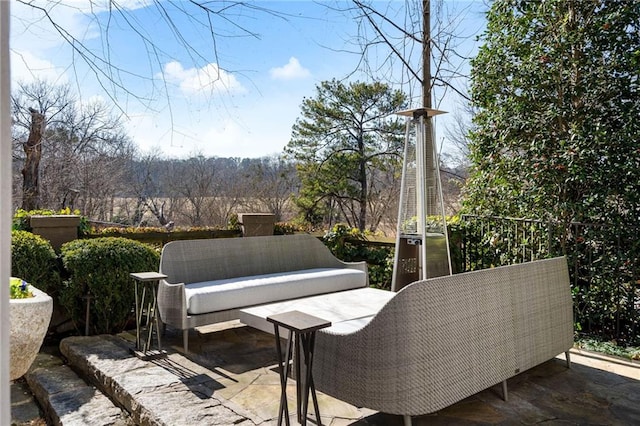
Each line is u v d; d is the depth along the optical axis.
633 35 4.09
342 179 13.10
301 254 4.94
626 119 4.02
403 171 4.71
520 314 2.70
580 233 4.35
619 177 4.04
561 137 4.36
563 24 4.28
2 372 0.68
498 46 4.84
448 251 4.61
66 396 2.88
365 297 3.68
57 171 9.98
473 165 5.35
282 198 14.97
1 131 0.68
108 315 4.04
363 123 13.00
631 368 3.27
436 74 6.01
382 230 13.94
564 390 2.86
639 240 3.91
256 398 2.68
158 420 2.29
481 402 2.68
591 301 4.15
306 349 2.17
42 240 4.01
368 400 2.20
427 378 2.17
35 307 2.88
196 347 3.65
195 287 3.78
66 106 7.35
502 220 4.90
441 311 2.24
